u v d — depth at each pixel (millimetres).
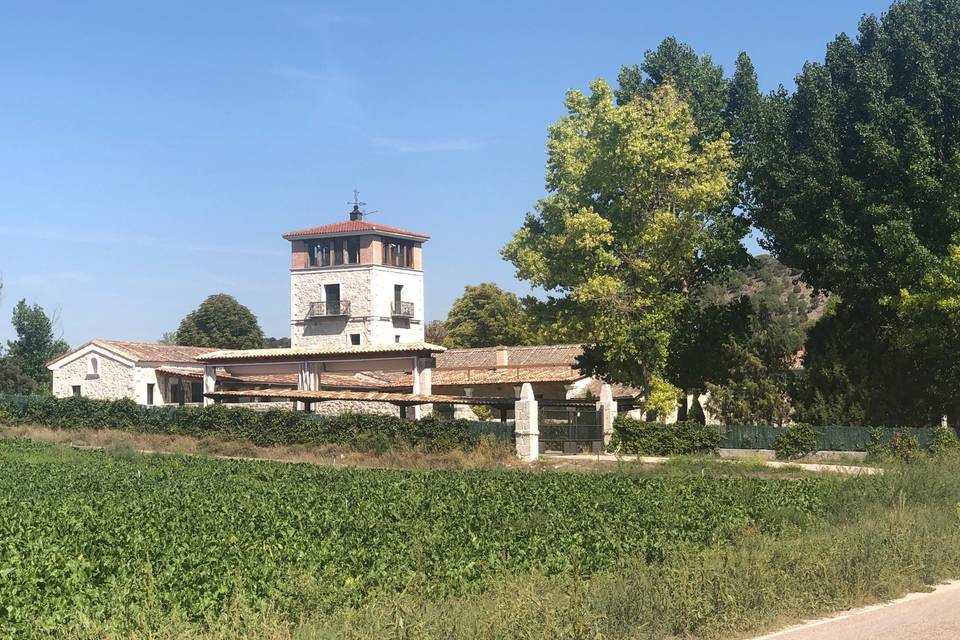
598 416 48438
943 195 43156
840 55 49344
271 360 56375
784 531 20266
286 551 17344
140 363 64875
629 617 13031
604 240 47406
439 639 11664
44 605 13375
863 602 15125
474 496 26375
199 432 51406
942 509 22734
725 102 55500
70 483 30391
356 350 53812
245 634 11562
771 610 13914
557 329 50500
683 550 17016
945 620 13641
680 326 51281
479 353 68688
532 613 12383
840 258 45406
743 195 52219
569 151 50750
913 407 45312
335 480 32344
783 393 47000
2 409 59562
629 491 28172
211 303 112688
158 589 14102
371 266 79750
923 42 45688
